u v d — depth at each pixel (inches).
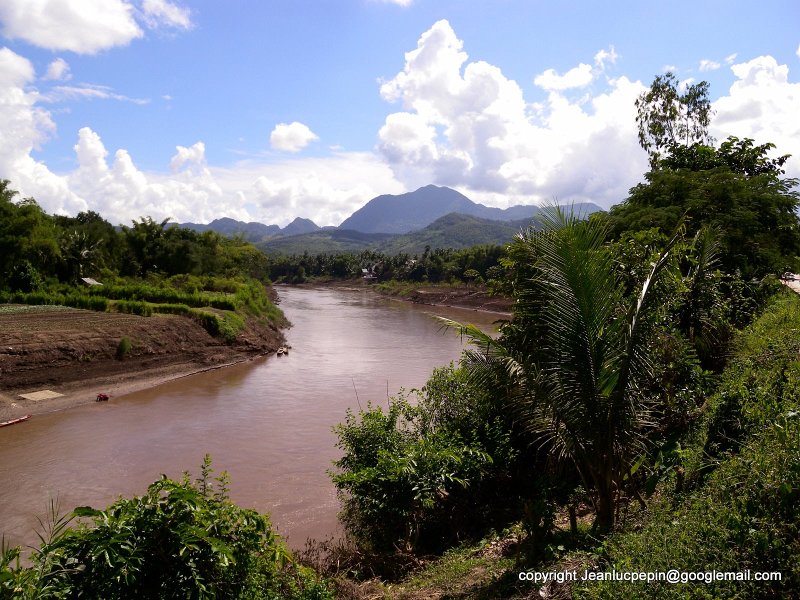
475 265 3307.1
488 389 261.9
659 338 279.1
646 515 224.1
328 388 920.9
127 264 2229.3
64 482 506.0
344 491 472.4
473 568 263.0
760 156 633.6
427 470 321.4
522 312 279.1
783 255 540.4
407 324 1952.5
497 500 352.2
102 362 970.7
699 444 254.7
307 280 5014.8
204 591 188.7
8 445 613.6
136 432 669.3
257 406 802.2
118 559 176.7
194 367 1103.0
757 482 173.5
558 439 248.8
